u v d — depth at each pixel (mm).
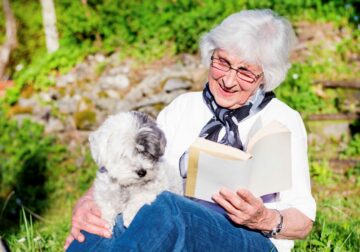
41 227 6809
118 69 10023
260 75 3570
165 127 3930
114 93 9648
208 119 3746
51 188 8859
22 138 9727
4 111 10016
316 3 10438
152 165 3568
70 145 9484
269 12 3633
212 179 3164
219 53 3564
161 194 3236
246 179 3139
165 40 10414
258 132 3193
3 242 3025
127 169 3516
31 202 8539
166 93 9227
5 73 12602
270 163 3139
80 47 10703
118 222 3520
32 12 13438
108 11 10914
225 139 3590
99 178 3725
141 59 10156
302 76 8867
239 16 3559
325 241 4523
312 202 3404
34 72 10242
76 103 9727
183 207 3168
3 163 9477
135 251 3043
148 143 3611
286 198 3400
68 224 6422
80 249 3506
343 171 7648
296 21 10211
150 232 3086
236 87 3545
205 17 10266
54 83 10133
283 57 3557
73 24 10898
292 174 3430
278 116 3576
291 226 3264
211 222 3205
